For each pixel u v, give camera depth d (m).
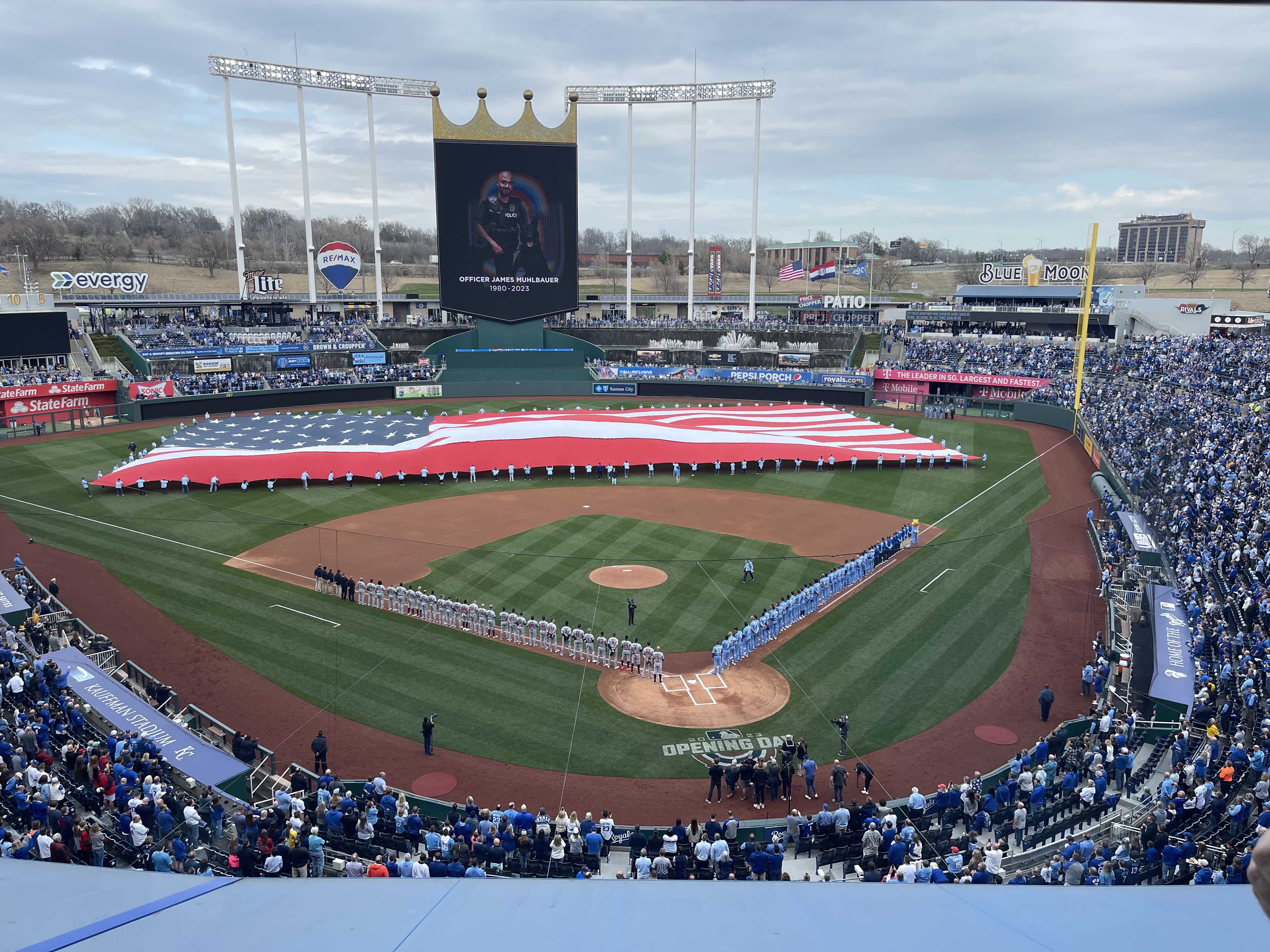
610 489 70.00
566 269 108.62
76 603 44.44
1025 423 96.75
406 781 30.47
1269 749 26.94
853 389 108.19
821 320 136.50
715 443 77.94
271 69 113.06
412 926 2.84
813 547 55.00
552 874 24.64
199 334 109.31
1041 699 34.22
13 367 94.00
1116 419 80.88
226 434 77.19
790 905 2.97
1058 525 59.44
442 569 50.19
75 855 22.28
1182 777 26.66
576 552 53.28
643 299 156.12
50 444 81.56
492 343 113.12
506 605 44.94
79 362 99.62
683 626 42.72
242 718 34.19
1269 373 82.94
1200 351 96.12
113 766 26.23
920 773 31.11
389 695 36.19
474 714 34.94
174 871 22.20
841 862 25.73
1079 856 22.86
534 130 103.50
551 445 76.06
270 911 3.07
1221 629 35.75
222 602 45.06
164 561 50.81
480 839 24.25
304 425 80.62
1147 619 40.41
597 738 33.38
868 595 46.97
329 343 112.56
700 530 58.25
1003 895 3.04
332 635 41.53
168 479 66.31
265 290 122.69
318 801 26.77
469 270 107.19
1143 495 59.06
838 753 32.41
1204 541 47.81
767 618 40.75
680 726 34.25
